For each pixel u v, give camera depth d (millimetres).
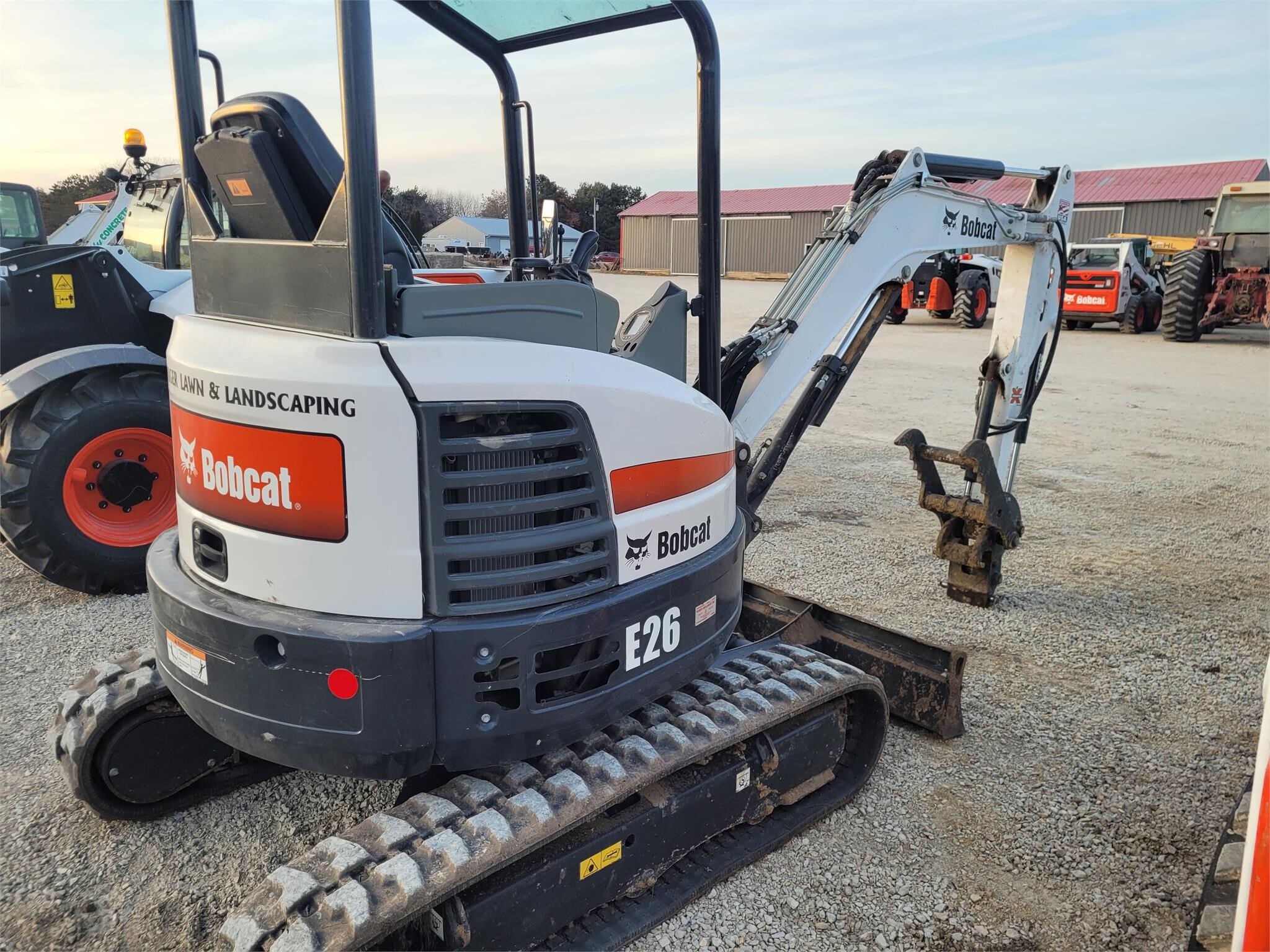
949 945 2451
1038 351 4855
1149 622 4578
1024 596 4906
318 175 2141
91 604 4688
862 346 3877
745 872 2723
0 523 4512
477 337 2156
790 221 41406
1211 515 6426
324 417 1964
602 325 2438
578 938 2373
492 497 2092
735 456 3105
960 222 4164
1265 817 1413
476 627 2047
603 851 2330
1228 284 15680
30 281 4969
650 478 2402
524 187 3482
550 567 2168
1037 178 4656
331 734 2023
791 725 2844
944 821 2980
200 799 3021
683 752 2402
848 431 9117
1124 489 7078
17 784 3102
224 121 2283
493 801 2197
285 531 2053
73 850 2777
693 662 2574
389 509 1990
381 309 1983
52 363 4504
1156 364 13773
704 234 2840
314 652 1987
